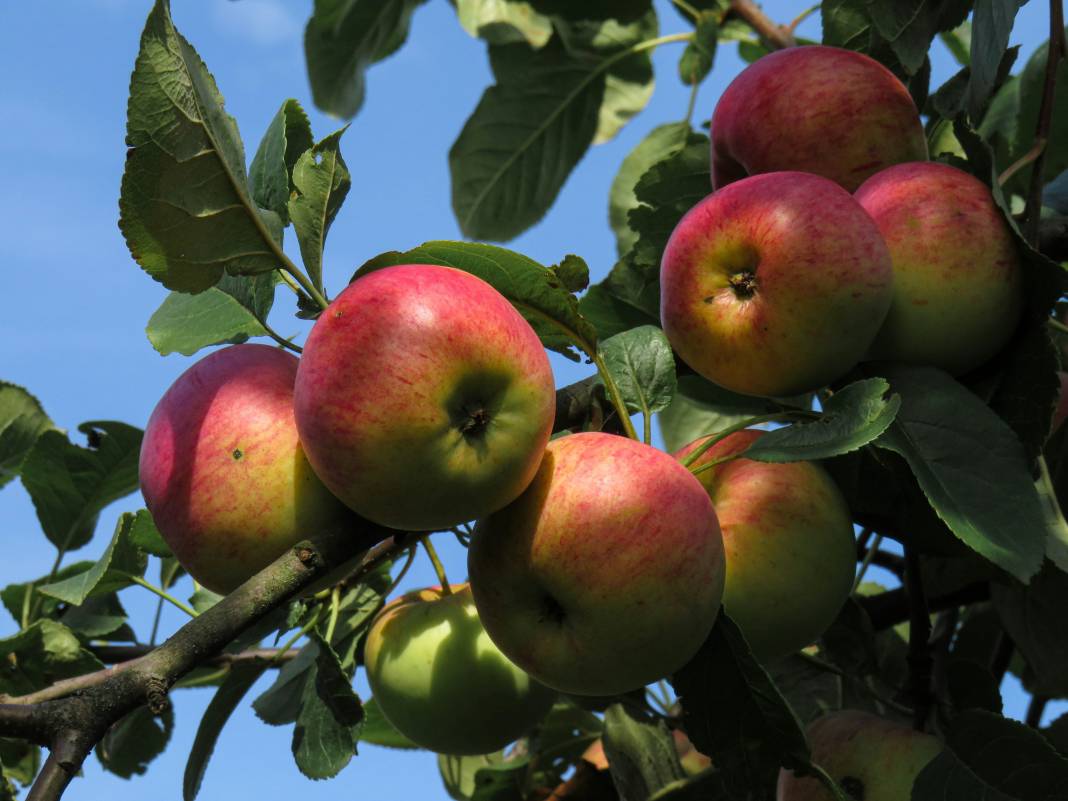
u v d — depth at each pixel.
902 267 0.68
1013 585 0.72
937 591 0.80
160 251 0.64
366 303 0.60
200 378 0.65
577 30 1.12
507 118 1.15
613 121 1.16
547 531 0.61
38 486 0.83
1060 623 0.75
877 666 0.76
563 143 1.16
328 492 0.64
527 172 1.17
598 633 0.61
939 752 0.69
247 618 0.59
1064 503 0.75
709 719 0.65
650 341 0.69
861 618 0.76
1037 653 0.77
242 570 0.64
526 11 1.12
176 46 0.61
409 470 0.60
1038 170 0.71
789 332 0.66
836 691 0.80
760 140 0.74
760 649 0.67
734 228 0.67
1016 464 0.65
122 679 0.57
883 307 0.67
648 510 0.61
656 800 0.75
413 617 0.74
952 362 0.69
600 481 0.61
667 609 0.61
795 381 0.68
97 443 0.83
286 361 0.66
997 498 0.64
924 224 0.68
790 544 0.66
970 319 0.68
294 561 0.61
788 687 0.80
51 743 0.56
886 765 0.70
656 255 0.81
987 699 0.73
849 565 0.68
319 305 0.66
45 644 0.79
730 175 0.78
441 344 0.60
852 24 0.82
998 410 0.69
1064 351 0.81
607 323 0.80
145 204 0.63
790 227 0.66
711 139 0.78
